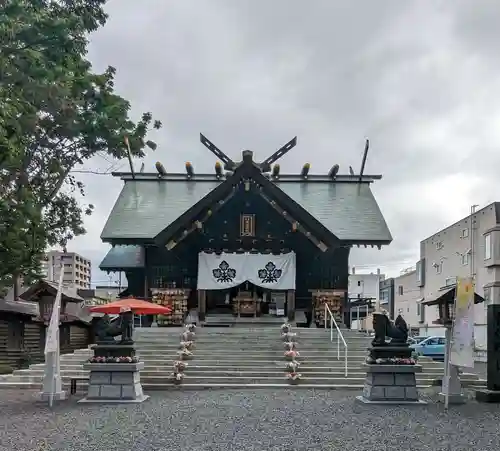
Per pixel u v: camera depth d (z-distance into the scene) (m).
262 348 18.86
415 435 9.62
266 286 23.53
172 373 16.64
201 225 23.11
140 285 26.86
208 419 11.05
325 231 22.80
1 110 11.01
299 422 10.75
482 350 34.81
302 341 19.38
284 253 23.81
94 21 16.34
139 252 27.31
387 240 24.03
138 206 26.70
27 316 24.09
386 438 9.35
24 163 17.97
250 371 17.12
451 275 43.88
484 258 38.38
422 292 50.25
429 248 48.91
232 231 24.22
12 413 11.93
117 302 14.92
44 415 11.65
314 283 24.66
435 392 15.44
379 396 13.29
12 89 11.82
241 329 20.62
